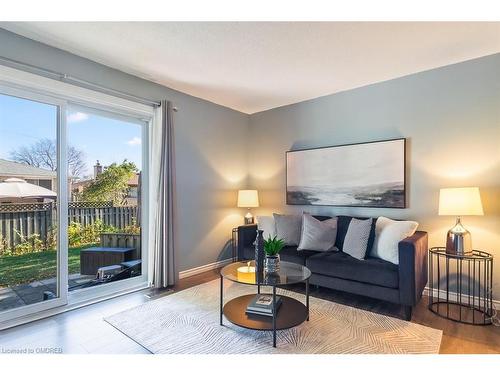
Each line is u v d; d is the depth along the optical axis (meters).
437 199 2.99
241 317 2.22
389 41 2.45
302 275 2.27
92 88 2.84
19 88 2.42
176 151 3.66
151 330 2.25
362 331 2.23
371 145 3.41
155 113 3.38
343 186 3.64
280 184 4.34
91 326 2.32
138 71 3.08
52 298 2.62
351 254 2.98
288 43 2.48
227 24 2.20
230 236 4.39
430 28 2.25
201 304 2.78
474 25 2.21
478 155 2.77
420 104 3.09
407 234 2.71
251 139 4.67
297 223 3.60
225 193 4.32
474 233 2.78
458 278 2.85
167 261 3.30
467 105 2.82
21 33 2.35
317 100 3.93
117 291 3.07
